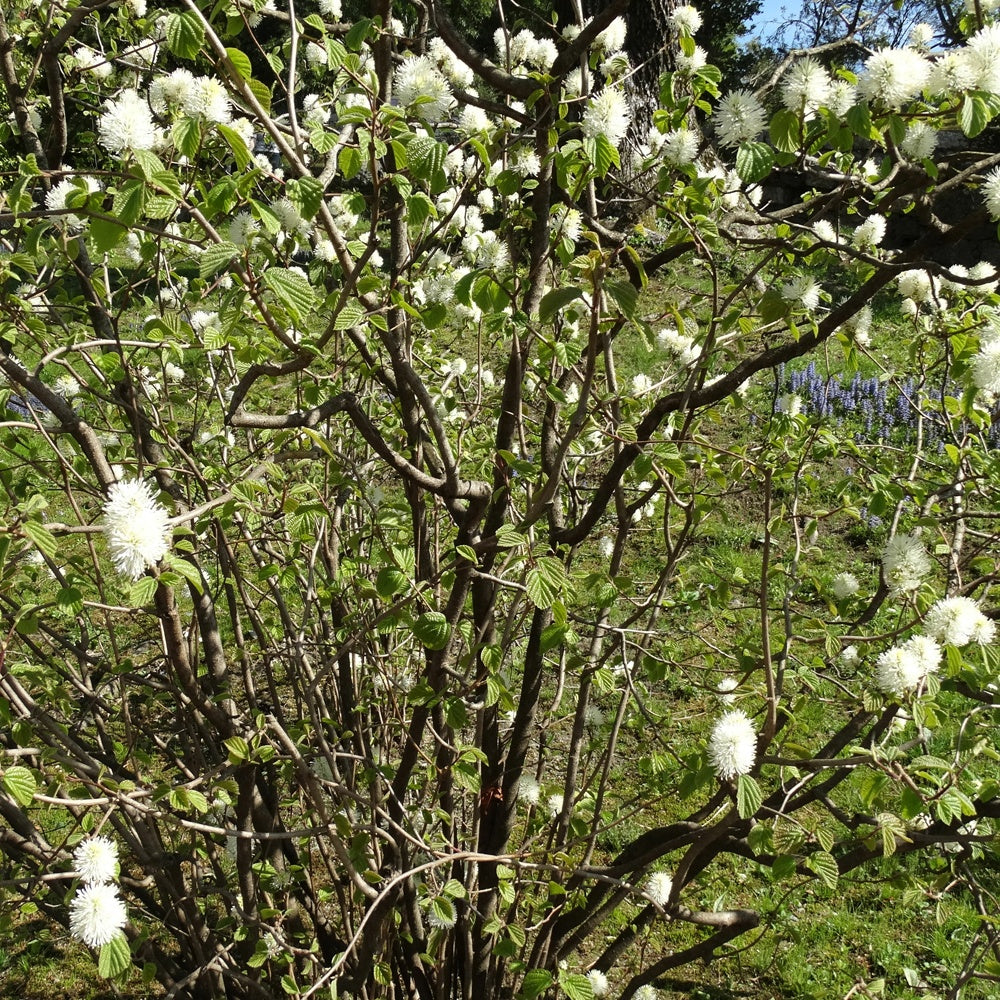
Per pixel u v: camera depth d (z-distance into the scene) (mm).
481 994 2145
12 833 1817
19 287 2223
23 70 2279
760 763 1562
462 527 1797
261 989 1900
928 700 1481
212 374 2400
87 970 2832
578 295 1415
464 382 2986
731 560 4582
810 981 2814
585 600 2844
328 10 2549
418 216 1396
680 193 1646
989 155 1710
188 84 1354
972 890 1854
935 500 2131
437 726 1993
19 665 1704
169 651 1607
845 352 1986
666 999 2773
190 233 2043
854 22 2307
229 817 2246
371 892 1669
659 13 4008
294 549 2234
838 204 1741
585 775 2900
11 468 1841
